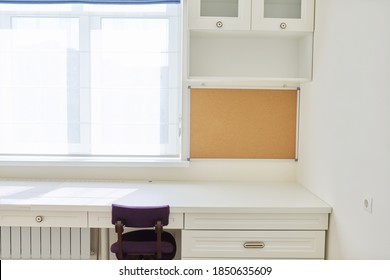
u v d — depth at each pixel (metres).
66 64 3.10
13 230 3.01
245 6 2.70
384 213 1.80
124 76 3.11
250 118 3.10
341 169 2.27
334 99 2.38
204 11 2.75
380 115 1.83
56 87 3.12
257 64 3.06
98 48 3.09
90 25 3.07
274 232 2.42
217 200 2.53
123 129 3.16
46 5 3.06
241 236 2.41
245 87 3.08
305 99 2.95
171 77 3.13
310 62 2.78
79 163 3.05
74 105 3.13
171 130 3.16
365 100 1.98
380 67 1.84
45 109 3.14
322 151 2.57
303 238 2.43
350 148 2.15
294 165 3.13
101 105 3.13
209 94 3.08
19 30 3.08
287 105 3.10
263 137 3.12
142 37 3.08
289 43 3.05
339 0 2.31
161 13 3.07
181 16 3.00
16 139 3.16
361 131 2.02
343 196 2.24
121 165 3.06
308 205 2.43
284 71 3.07
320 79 2.62
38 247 3.02
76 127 3.15
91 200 2.50
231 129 3.11
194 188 2.87
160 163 3.06
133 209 2.29
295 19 2.73
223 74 3.05
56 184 2.91
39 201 2.44
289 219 2.41
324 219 2.42
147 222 2.32
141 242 2.51
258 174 3.13
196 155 3.12
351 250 2.13
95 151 3.17
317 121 2.68
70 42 3.09
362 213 2.01
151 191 2.76
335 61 2.37
